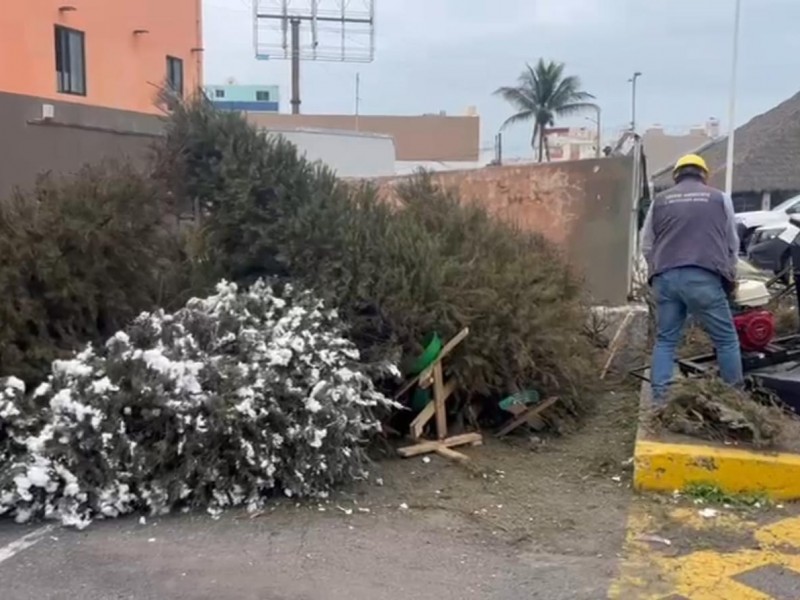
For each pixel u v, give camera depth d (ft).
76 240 18.20
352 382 16.88
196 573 12.92
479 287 20.16
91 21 67.72
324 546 13.89
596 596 12.23
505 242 22.59
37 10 60.70
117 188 19.25
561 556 13.57
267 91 207.41
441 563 13.32
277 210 19.99
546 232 34.88
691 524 14.76
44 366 17.37
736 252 18.69
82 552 13.65
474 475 17.33
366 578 12.79
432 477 17.28
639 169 36.78
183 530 14.53
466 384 19.80
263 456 15.52
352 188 21.74
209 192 20.53
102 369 15.57
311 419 15.80
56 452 14.88
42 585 12.52
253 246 20.15
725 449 16.40
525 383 20.44
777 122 130.72
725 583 12.60
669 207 18.89
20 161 27.40
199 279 20.33
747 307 20.25
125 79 73.36
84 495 14.84
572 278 24.85
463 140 212.23
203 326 17.16
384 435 18.84
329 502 15.78
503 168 35.12
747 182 121.19
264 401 15.67
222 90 185.68
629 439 19.75
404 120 210.79
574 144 233.55
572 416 21.03
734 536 14.28
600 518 15.06
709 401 17.25
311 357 16.74
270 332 17.20
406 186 24.41
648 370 24.35
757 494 15.84
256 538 14.20
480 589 12.47
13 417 15.57
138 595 12.23
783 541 14.08
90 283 18.45
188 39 86.07
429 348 19.21
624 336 28.12
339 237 19.51
